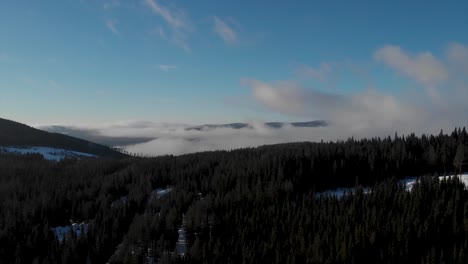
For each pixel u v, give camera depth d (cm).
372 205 10238
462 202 9794
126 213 11906
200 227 10438
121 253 9588
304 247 8969
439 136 15800
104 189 14375
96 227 11056
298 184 12850
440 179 11575
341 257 8431
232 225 10500
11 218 11912
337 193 12681
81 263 10106
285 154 15212
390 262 8112
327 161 14012
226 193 12500
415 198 9962
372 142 16450
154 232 10119
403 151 13888
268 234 9881
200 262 9081
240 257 9175
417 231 8719
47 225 11238
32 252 10600
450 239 8475
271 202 11512
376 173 13475
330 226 9569
